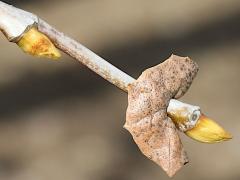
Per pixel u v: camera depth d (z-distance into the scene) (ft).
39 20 0.65
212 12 4.18
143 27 4.10
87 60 0.64
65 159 2.95
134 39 3.98
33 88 3.49
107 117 3.18
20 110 3.28
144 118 0.65
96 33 4.10
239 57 3.61
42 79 3.58
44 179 2.86
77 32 4.15
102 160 2.93
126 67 3.73
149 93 0.65
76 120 3.17
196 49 3.78
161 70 0.66
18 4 4.51
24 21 0.64
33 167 2.90
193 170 2.82
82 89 3.44
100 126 3.12
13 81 3.57
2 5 0.65
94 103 3.30
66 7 4.43
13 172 2.88
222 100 3.26
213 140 0.66
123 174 2.88
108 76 0.65
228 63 3.56
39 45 0.64
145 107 0.65
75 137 3.06
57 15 4.35
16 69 3.68
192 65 0.68
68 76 3.59
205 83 3.40
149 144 0.65
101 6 4.40
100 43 3.99
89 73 3.58
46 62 3.72
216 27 3.98
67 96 3.39
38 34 0.64
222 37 3.87
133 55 3.81
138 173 2.86
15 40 0.64
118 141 3.02
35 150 2.99
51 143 3.02
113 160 2.93
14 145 3.01
